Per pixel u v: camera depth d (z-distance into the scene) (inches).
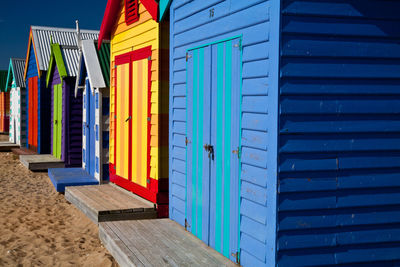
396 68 182.9
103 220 300.0
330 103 176.9
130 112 350.6
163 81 302.8
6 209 394.3
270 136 177.0
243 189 197.8
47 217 368.2
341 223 179.8
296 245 176.4
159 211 309.7
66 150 589.0
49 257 270.4
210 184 228.4
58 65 575.2
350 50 177.9
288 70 172.7
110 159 404.8
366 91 180.1
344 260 181.2
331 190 178.5
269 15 178.2
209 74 227.8
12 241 303.0
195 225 246.8
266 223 181.2
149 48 313.7
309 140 175.5
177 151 268.1
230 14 208.1
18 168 639.8
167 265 204.4
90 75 414.9
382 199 183.2
